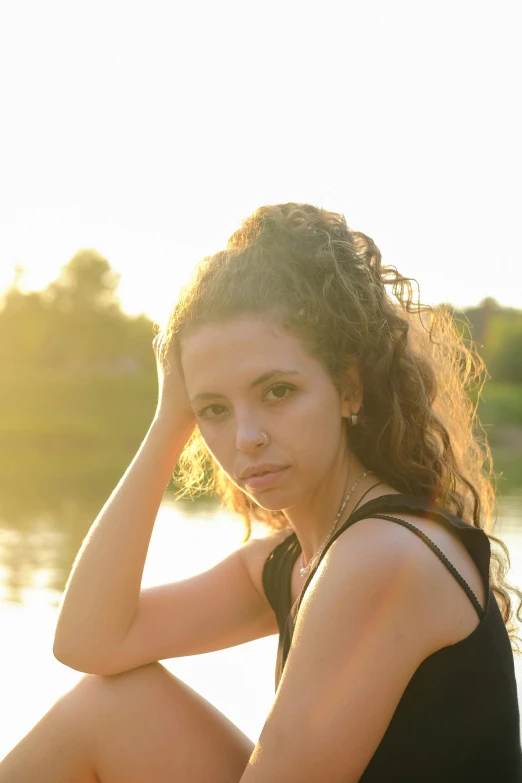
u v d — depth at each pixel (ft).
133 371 236.22
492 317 113.19
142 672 7.35
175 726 7.04
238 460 6.38
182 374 7.71
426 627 5.57
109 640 7.48
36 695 13.29
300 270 6.38
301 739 5.46
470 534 5.93
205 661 15.05
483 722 5.72
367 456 6.77
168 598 7.88
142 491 7.73
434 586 5.61
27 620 17.80
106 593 7.54
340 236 6.74
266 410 6.28
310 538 6.99
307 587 6.35
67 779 7.01
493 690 5.77
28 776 6.97
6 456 101.50
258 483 6.32
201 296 6.39
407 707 5.66
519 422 92.22
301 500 6.44
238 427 6.29
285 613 7.48
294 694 5.55
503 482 50.11
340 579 5.67
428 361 7.30
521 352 116.78
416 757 5.67
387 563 5.61
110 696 7.14
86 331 239.30
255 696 13.21
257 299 6.25
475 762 5.73
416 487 6.77
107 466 85.97
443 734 5.66
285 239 6.49
